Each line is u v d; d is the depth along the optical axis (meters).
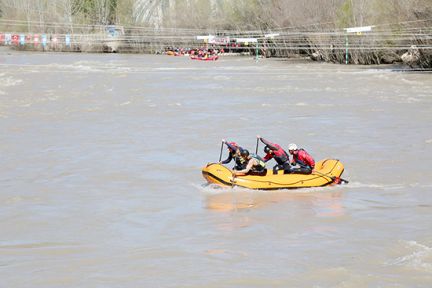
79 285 12.58
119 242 15.23
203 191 19.84
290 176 19.88
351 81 55.81
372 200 18.61
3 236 15.79
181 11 127.12
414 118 34.12
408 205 18.09
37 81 56.72
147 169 22.86
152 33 123.56
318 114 35.84
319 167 20.75
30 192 19.97
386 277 12.72
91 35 123.75
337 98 43.28
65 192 19.95
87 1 138.62
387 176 21.48
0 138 28.95
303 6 91.56
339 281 12.57
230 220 16.84
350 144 27.08
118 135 29.52
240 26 117.19
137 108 38.94
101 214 17.59
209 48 116.88
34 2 130.62
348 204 18.20
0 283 12.72
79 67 76.69
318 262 13.64
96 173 22.34
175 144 27.30
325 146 26.66
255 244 14.91
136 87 51.78
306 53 102.31
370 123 32.56
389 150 25.73
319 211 17.55
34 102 41.91
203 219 16.97
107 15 139.62
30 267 13.59
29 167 23.34
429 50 66.00
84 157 24.92
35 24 127.00
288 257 13.97
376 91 47.47
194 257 14.06
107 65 81.81
